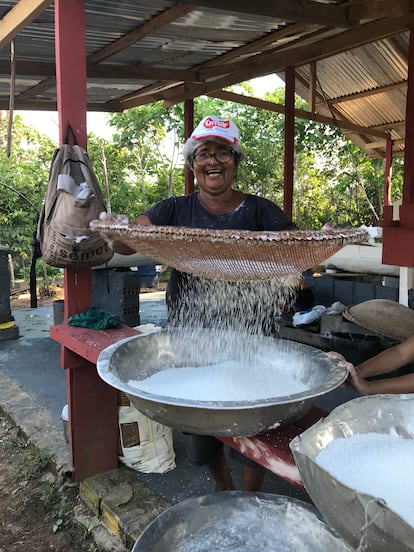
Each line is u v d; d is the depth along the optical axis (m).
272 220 1.96
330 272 5.33
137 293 4.73
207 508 1.36
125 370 1.46
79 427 2.40
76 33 2.16
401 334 3.08
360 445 0.99
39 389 3.64
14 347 4.72
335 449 0.97
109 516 2.18
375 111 7.59
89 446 2.44
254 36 4.13
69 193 2.05
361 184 10.65
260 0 3.11
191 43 4.16
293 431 1.31
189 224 2.00
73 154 2.15
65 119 2.17
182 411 1.11
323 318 3.63
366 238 1.28
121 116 9.34
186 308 2.00
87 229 2.06
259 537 1.29
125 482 2.40
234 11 3.03
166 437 2.53
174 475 2.47
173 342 1.69
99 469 2.48
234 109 10.07
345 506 0.74
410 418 1.07
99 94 5.80
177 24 3.65
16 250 7.93
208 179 1.89
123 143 9.41
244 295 1.94
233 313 1.96
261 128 10.23
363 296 4.29
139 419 2.46
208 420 1.11
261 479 1.91
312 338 3.56
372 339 3.30
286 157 5.77
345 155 10.56
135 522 2.10
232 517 1.34
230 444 1.35
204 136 1.79
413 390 1.43
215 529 1.32
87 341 2.08
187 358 1.68
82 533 2.21
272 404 1.08
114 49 4.04
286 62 4.91
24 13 2.65
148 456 2.47
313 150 10.45
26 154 9.19
